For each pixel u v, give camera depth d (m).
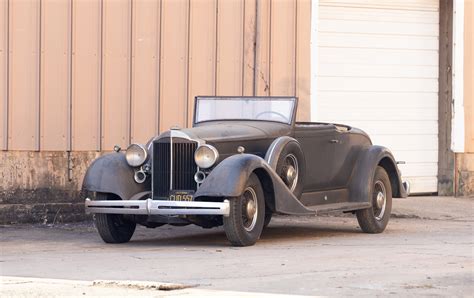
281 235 14.02
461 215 16.88
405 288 9.05
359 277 9.66
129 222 13.00
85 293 8.74
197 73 16.47
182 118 16.34
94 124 15.69
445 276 9.74
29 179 15.26
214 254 11.48
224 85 16.69
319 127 13.69
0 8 15.12
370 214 14.23
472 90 19.28
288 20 17.25
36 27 15.30
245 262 10.73
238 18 16.80
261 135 12.96
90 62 15.66
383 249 12.07
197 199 12.26
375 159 14.34
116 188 12.49
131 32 15.94
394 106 18.81
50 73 15.39
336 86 18.28
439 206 17.70
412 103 18.97
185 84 16.36
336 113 18.27
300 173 13.08
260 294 8.70
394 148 18.81
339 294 8.73
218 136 12.54
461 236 13.87
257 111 13.73
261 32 17.00
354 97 18.45
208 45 16.55
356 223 15.89
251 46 16.92
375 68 18.64
